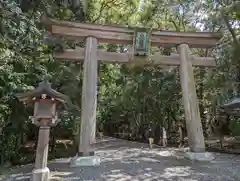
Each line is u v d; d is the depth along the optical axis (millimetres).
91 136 7125
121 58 8281
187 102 8094
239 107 9133
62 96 5020
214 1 8742
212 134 13203
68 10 10000
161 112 15625
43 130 5016
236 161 7379
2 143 8406
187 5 10773
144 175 5609
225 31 8570
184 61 8445
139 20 11461
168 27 13023
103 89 16688
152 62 8414
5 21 5637
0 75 7570
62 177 5441
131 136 20469
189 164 6918
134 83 15500
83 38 8047
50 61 9609
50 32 7715
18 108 8328
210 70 10344
